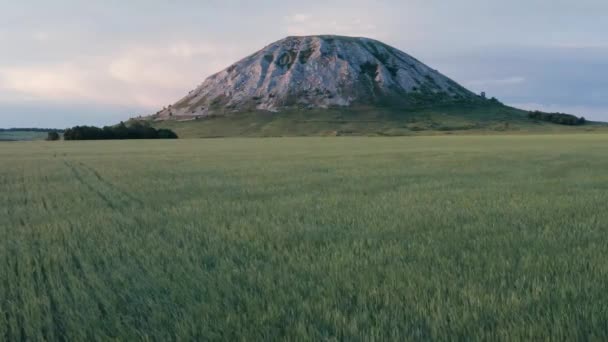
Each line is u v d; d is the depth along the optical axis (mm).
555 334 3428
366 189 13922
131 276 5215
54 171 22906
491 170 20828
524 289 4395
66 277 5316
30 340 3742
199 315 3992
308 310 3953
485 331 3518
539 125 186125
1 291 4863
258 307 4070
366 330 3582
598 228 7359
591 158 29047
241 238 7027
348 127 189625
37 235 7781
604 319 3637
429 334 3516
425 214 9008
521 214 8906
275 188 14305
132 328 3770
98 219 9141
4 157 37562
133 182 16953
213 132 194375
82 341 3656
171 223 8547
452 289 4363
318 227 7809
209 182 16469
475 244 6293
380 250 5977
